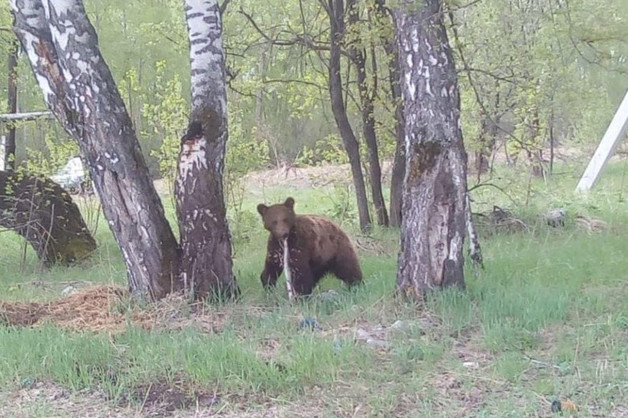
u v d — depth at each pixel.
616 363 7.28
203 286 9.91
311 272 10.48
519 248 13.95
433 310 9.06
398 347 7.89
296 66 17.78
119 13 19.62
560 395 6.60
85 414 6.57
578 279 10.66
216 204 9.97
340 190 18.44
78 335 8.30
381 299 9.68
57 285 12.41
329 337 8.23
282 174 23.47
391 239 15.74
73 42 9.40
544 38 17.53
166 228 10.02
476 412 6.38
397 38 9.52
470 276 10.96
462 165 9.45
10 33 17.73
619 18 15.47
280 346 8.09
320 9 17.09
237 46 16.89
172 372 7.26
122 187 9.78
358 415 6.36
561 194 20.58
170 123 15.05
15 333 8.38
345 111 17.11
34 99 20.31
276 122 21.69
